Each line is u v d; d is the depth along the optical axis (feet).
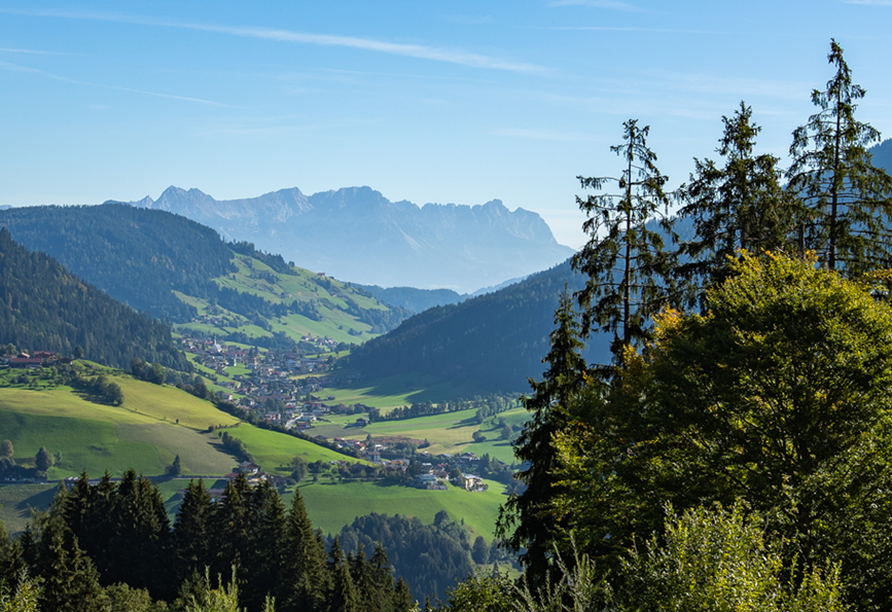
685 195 96.99
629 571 48.03
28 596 82.43
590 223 93.04
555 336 93.09
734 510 46.03
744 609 39.50
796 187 97.25
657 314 85.92
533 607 52.01
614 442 69.97
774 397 61.52
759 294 67.00
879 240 94.22
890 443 57.67
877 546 52.80
